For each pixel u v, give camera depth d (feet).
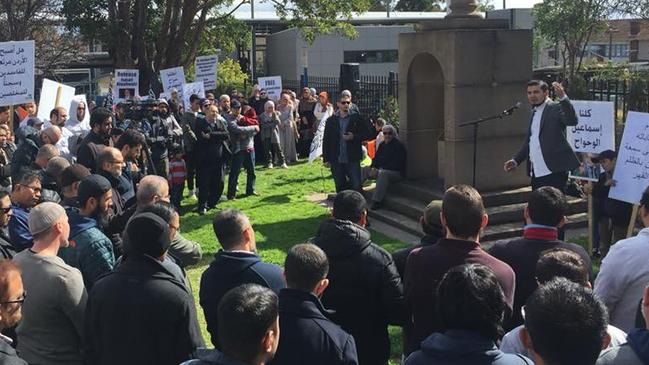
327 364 10.50
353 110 37.24
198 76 61.98
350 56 127.24
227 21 92.17
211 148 38.01
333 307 13.29
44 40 83.82
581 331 7.37
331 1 83.46
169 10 80.79
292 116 55.72
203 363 9.04
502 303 8.75
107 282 12.10
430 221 14.58
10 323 11.03
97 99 73.46
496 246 13.83
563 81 61.46
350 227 13.38
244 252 12.76
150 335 11.80
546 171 27.73
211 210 39.04
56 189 21.44
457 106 32.81
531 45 33.76
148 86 82.02
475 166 32.40
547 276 10.96
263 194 43.34
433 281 12.19
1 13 80.33
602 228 27.58
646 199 13.38
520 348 10.37
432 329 12.39
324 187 44.91
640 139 24.35
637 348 8.46
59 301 13.00
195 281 26.78
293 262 11.00
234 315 8.87
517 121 33.99
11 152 32.12
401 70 37.11
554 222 13.28
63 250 14.94
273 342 9.14
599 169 27.04
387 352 14.02
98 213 16.42
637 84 34.24
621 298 12.83
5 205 16.19
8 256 16.20
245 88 101.30
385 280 13.21
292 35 125.18
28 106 37.76
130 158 25.77
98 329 12.15
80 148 26.91
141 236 12.09
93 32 81.71
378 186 36.73
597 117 26.66
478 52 32.78
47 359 13.01
